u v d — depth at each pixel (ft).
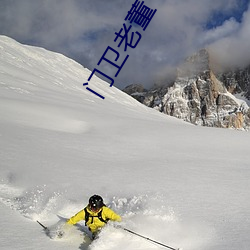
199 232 20.18
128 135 75.66
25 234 19.08
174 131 84.89
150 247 18.02
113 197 27.63
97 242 17.87
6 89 134.82
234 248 17.60
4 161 39.19
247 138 80.33
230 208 25.48
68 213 24.06
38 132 65.41
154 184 33.27
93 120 96.84
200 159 52.19
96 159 47.21
